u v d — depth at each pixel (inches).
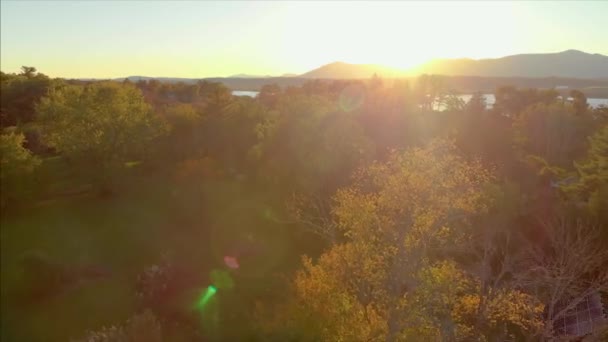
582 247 954.7
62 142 2111.2
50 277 1312.7
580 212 1176.8
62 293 1305.4
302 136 1694.1
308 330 848.9
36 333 1122.7
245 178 2149.4
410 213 741.3
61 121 2130.9
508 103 3900.1
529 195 1467.8
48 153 2898.6
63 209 2036.2
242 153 2281.0
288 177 1708.9
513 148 2455.7
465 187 789.2
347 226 927.7
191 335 1045.8
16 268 1333.7
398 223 751.1
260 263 1477.6
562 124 2401.6
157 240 1711.4
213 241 1670.8
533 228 1193.4
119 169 2219.5
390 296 761.0
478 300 837.2
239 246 1563.7
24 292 1277.1
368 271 773.3
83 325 1153.4
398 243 751.7
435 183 745.0
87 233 1772.9
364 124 2442.2
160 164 2418.8
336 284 836.0
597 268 978.1
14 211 1987.0
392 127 2465.6
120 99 2220.7
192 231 1796.3
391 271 761.0
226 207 1907.0
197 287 1288.1
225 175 2204.7
